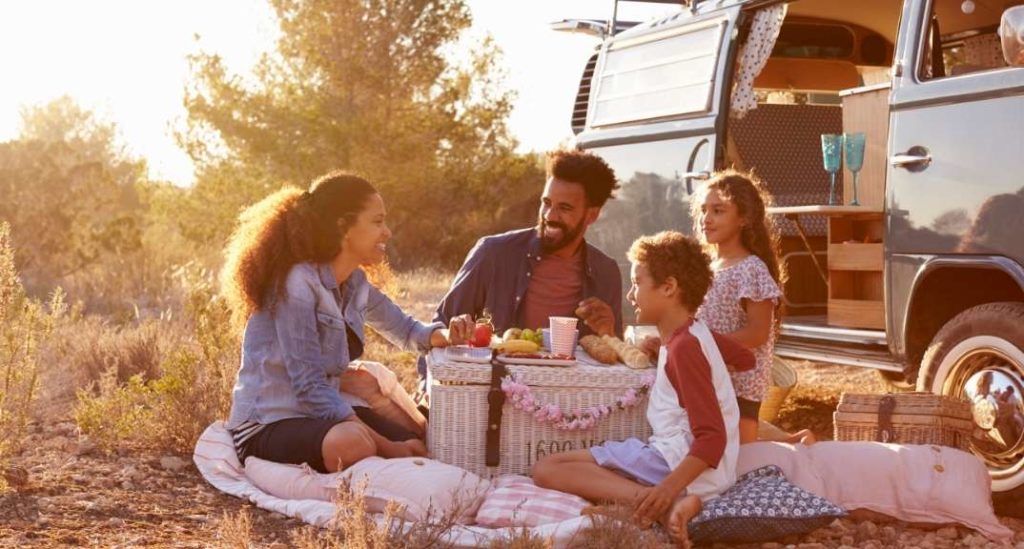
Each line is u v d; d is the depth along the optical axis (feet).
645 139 24.67
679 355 13.64
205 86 73.20
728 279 16.02
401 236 78.69
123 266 47.70
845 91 23.11
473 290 17.97
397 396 17.11
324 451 15.08
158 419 18.66
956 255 16.97
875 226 21.97
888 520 14.71
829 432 22.41
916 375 18.39
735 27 22.74
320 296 15.89
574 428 15.39
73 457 17.19
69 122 140.26
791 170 27.04
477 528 13.35
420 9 77.00
